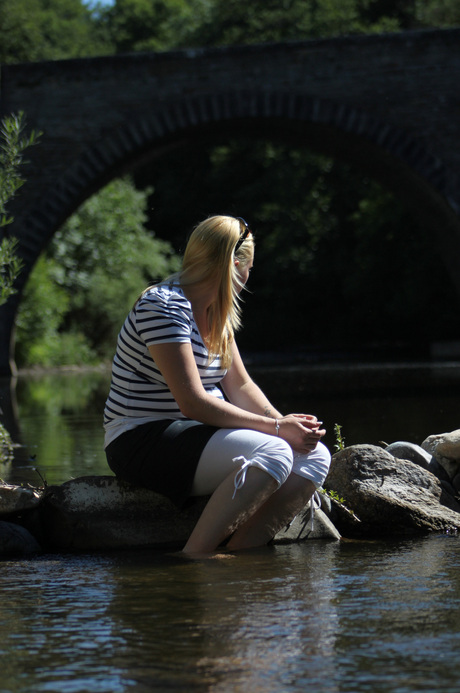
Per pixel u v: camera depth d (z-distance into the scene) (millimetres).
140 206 34094
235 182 47781
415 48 21859
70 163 22266
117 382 3562
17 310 21875
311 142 25125
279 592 2684
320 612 2445
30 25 41188
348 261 42562
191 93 22156
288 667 1992
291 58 22031
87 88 22172
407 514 3875
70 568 3160
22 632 2312
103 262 31453
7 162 6594
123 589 2771
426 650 2096
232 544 3492
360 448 4105
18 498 3656
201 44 47062
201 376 3596
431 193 22828
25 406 12508
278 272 43781
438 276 35562
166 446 3457
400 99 21938
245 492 3340
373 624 2314
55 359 27391
